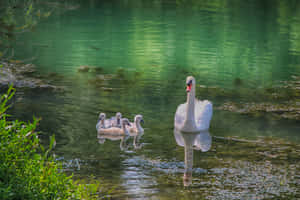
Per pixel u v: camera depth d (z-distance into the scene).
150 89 15.52
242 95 14.89
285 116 12.56
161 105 13.67
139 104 13.69
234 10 37.88
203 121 11.71
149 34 26.61
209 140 10.82
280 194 7.83
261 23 31.36
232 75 17.83
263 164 9.26
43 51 21.08
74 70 17.92
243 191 7.94
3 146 6.35
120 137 11.03
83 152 9.77
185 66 19.30
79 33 26.16
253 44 24.30
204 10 37.44
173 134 11.33
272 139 10.76
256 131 11.34
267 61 20.47
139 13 34.94
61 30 26.73
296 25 30.72
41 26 27.48
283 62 20.33
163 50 22.55
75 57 20.33
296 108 13.30
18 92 14.32
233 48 23.27
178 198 7.59
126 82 16.36
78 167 8.86
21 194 5.82
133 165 9.12
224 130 11.51
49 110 12.62
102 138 10.86
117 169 8.88
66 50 21.66
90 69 18.17
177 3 41.56
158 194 7.72
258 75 17.86
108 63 19.52
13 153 6.39
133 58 20.70
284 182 8.36
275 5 41.19
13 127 6.96
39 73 17.05
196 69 18.83
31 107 12.78
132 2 41.25
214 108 13.39
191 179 8.44
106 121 11.92
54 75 16.94
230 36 26.45
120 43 23.94
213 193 7.83
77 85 15.64
